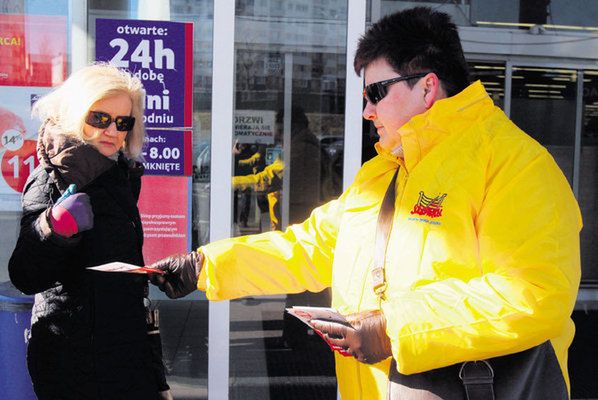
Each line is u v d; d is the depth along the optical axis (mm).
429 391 1596
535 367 1593
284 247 2068
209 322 3537
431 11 1787
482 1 6031
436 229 1604
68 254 2014
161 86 3400
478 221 1602
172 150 3430
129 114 2232
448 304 1513
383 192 1795
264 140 3664
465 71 1760
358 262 1763
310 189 3711
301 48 3658
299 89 3670
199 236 3527
